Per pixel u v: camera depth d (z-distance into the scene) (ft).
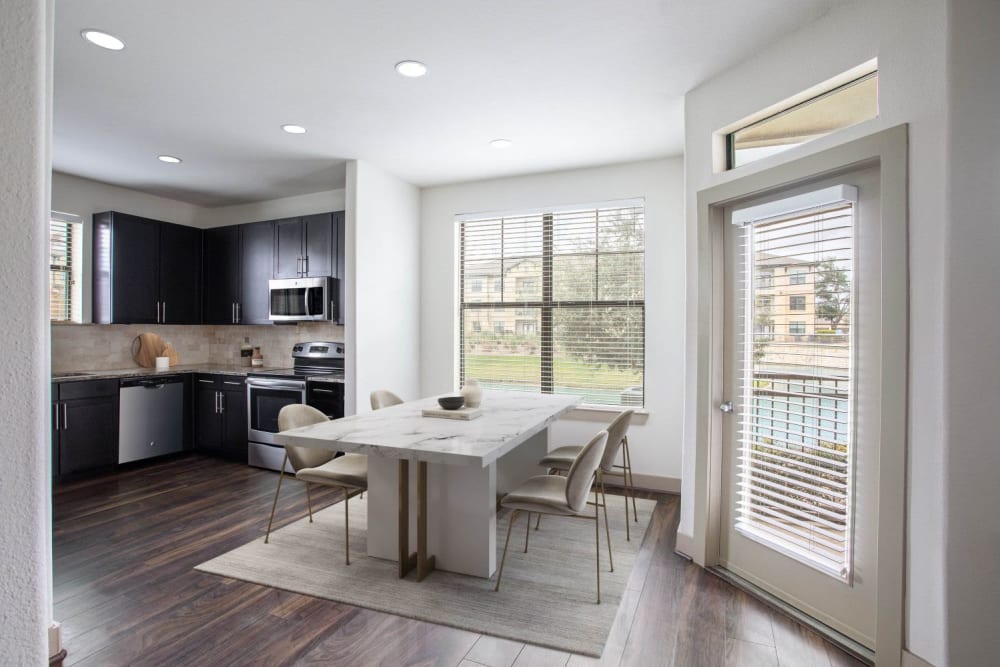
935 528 6.05
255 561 9.39
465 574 8.96
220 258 17.92
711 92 9.51
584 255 14.96
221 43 8.33
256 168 14.65
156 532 10.72
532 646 6.99
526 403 11.72
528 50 8.57
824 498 7.62
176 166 14.46
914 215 6.29
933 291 6.08
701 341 9.43
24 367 1.63
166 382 16.52
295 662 6.59
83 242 15.76
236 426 16.37
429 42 8.34
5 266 1.59
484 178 15.71
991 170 5.76
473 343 16.34
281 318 16.31
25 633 1.64
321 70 9.21
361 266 14.16
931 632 6.08
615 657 6.78
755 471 8.66
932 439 6.09
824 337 7.63
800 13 7.50
